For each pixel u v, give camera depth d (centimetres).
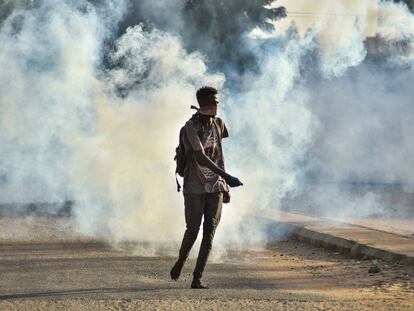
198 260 1335
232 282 1402
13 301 1219
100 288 1326
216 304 1192
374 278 1455
